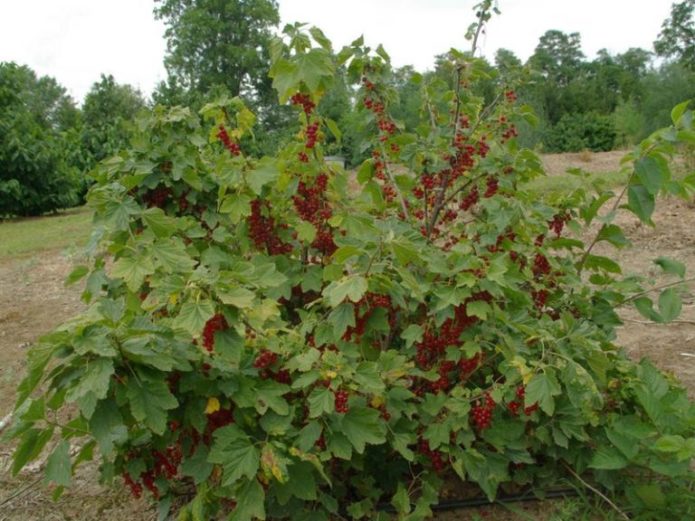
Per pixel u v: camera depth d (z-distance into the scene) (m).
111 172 3.12
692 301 5.49
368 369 2.29
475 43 3.42
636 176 2.92
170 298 2.13
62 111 56.22
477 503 2.84
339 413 2.28
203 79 36.25
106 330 1.88
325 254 3.09
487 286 2.44
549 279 3.20
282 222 3.22
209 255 2.99
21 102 16.33
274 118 32.66
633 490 2.61
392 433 2.48
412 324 2.78
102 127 19.44
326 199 3.09
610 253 7.03
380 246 2.41
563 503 2.78
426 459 2.72
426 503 2.54
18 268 8.01
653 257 6.78
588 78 46.59
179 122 3.22
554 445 2.79
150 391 1.95
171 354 2.03
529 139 18.25
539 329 2.57
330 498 2.47
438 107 3.74
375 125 3.51
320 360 2.30
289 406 2.31
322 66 2.75
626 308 5.48
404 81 3.80
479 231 3.10
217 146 3.90
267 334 2.38
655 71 25.19
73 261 8.21
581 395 2.55
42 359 1.86
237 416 2.27
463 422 2.52
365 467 2.78
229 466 2.10
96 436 1.92
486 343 2.57
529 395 2.30
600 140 25.94
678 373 4.06
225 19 37.34
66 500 3.07
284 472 2.06
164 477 2.71
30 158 14.62
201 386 2.18
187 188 3.22
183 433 2.42
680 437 2.27
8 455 3.47
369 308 2.45
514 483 2.92
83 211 15.73
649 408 2.57
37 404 1.97
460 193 3.49
